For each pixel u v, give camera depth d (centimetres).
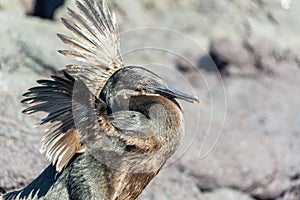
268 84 2105
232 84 2061
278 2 2358
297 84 2138
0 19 1822
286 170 1719
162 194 1491
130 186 1083
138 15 2153
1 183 1375
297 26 2322
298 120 1927
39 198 1100
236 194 1641
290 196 1698
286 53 2228
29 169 1402
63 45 1767
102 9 1159
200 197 1576
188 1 2253
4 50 1681
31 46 1703
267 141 1781
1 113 1498
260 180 1672
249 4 2316
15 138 1451
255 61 2156
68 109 1014
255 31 2225
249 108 1942
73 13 1126
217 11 2238
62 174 1091
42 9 2097
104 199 1077
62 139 1044
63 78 984
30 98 1009
